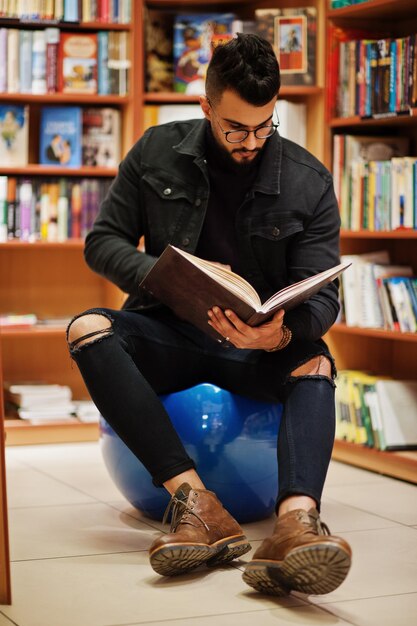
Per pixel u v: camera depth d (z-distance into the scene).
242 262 2.29
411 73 3.02
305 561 1.61
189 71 3.63
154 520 2.37
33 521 2.35
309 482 1.83
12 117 3.57
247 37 2.02
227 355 2.24
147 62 3.65
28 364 3.83
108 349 2.01
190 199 2.29
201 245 2.32
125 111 3.67
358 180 3.24
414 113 2.99
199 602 1.73
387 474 3.04
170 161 2.32
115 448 2.35
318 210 2.26
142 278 2.16
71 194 3.62
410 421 3.09
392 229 3.09
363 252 3.48
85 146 3.66
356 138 3.30
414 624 1.63
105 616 1.65
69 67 3.56
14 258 3.79
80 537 2.20
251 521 2.37
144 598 1.75
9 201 3.55
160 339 2.21
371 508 2.54
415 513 2.49
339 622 1.63
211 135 2.26
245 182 2.27
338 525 2.34
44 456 3.26
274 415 2.28
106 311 2.11
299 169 2.28
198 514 1.88
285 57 3.43
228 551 1.90
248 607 1.70
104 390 1.99
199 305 1.96
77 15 3.53
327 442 1.91
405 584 1.86
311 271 2.20
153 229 2.33
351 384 3.21
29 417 3.54
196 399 2.24
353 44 3.27
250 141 2.04
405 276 3.24
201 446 2.22
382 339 3.54
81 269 3.86
